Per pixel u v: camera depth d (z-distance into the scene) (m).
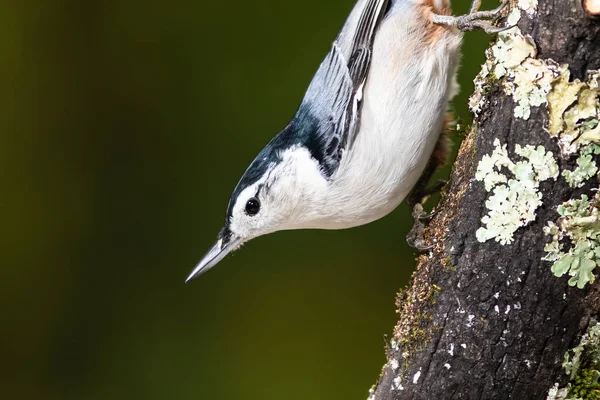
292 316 10.15
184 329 10.20
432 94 6.30
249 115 10.60
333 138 6.48
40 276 10.43
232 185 10.49
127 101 10.84
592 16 4.52
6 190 10.60
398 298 6.04
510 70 4.95
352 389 9.84
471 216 5.27
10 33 10.87
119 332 10.23
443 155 6.78
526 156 4.94
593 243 4.89
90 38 10.93
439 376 5.55
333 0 10.68
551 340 5.16
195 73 10.76
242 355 10.04
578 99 4.68
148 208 10.61
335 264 10.34
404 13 6.34
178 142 10.69
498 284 5.18
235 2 10.83
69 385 10.10
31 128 10.78
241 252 10.42
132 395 9.99
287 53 10.63
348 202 6.63
